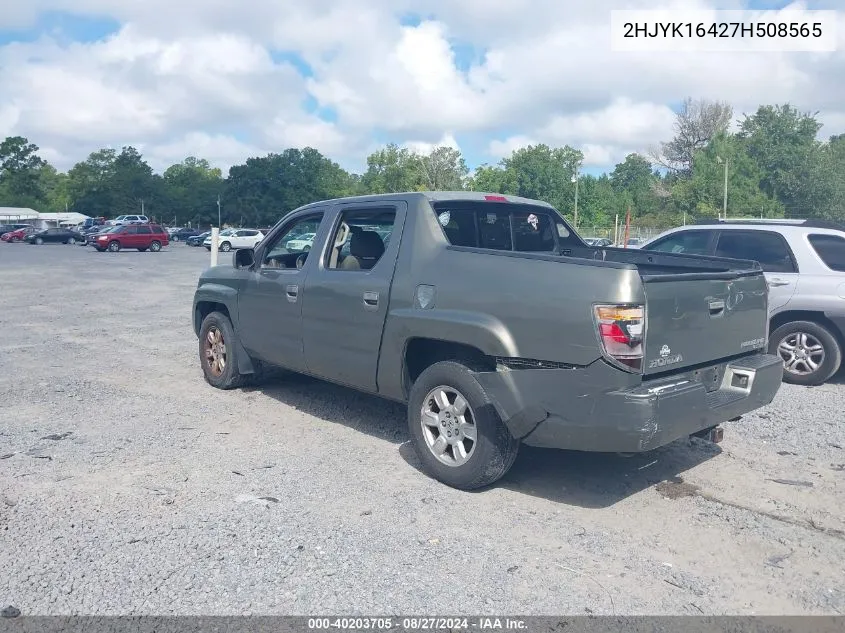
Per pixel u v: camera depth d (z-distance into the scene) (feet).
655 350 13.96
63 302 52.65
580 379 13.88
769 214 191.72
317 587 11.92
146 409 22.70
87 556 12.91
